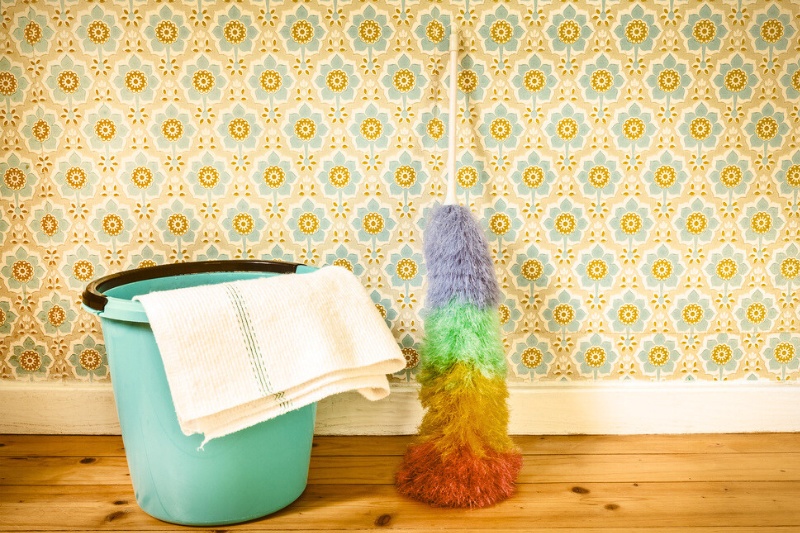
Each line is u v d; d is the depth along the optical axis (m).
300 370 1.07
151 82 1.45
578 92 1.48
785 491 1.30
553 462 1.44
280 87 1.46
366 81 1.47
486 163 1.50
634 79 1.47
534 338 1.57
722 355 1.59
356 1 1.44
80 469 1.39
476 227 1.34
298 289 1.12
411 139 1.49
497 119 1.48
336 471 1.39
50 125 1.46
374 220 1.51
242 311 1.05
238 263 1.42
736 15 1.46
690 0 1.45
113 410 1.56
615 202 1.52
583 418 1.59
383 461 1.44
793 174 1.52
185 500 1.14
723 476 1.37
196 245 1.51
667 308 1.56
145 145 1.47
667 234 1.53
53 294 1.53
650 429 1.58
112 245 1.51
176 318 1.00
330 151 1.49
